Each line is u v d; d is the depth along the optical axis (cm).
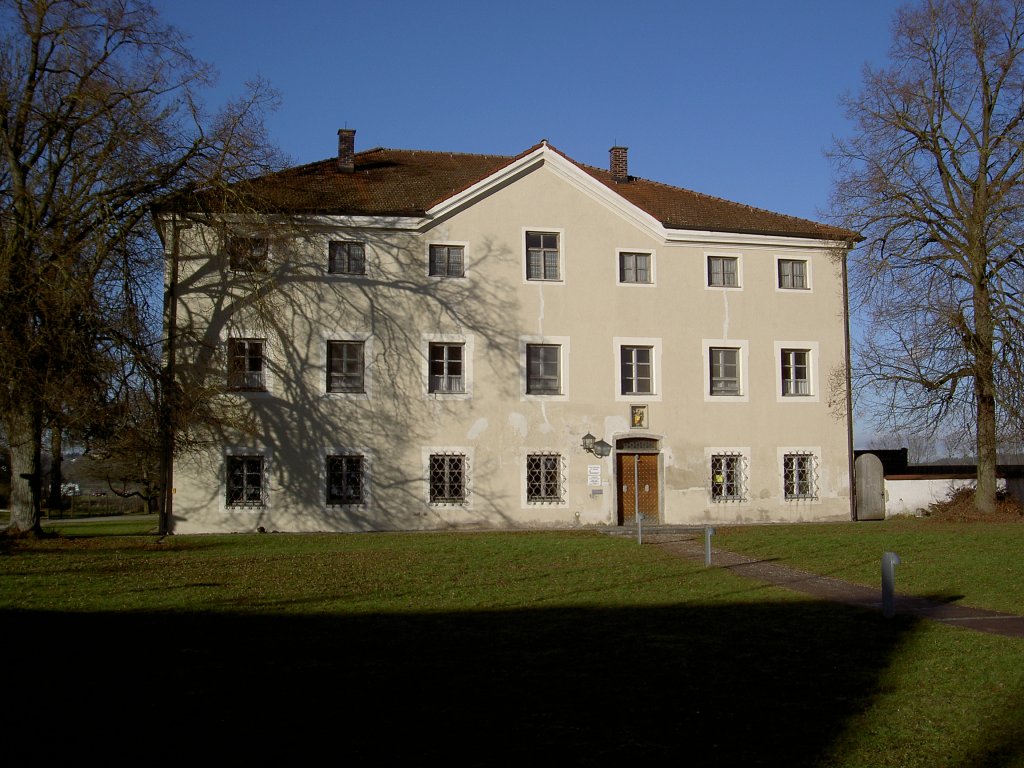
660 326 3253
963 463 4197
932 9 3133
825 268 3431
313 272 2986
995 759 696
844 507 3350
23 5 2353
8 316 2122
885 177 3209
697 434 3247
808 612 1322
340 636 1113
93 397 2253
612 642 1092
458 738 724
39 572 1739
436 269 3103
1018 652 1048
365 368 3003
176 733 723
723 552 2127
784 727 769
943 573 1742
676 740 729
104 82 2412
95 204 2344
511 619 1245
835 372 3394
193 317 2872
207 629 1153
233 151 2592
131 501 6750
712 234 3300
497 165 3475
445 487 3039
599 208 3238
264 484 2892
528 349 3156
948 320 3058
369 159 3606
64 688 853
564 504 3114
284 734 727
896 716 802
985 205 3067
